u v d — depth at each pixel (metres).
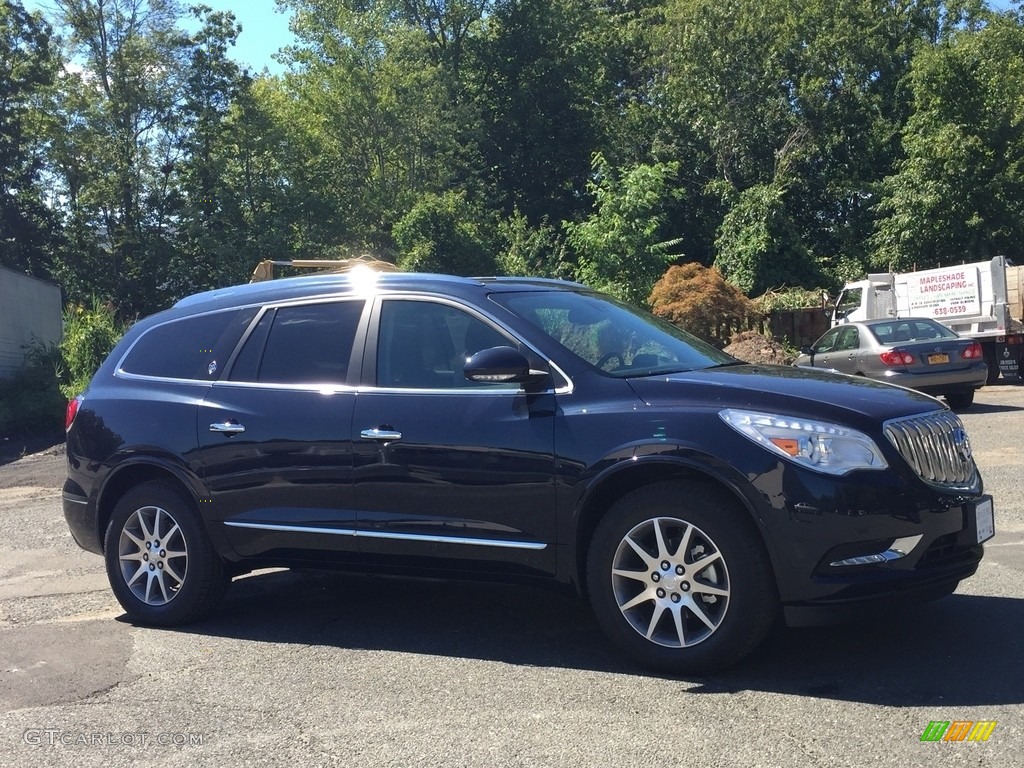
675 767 3.50
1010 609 5.15
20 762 3.81
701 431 4.33
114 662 5.03
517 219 37.03
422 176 40.56
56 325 24.38
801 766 3.46
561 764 3.58
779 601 4.27
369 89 38.88
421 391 5.04
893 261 33.31
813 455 4.18
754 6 39.53
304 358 5.46
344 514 5.14
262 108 37.44
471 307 5.11
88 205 37.25
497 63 46.56
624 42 48.03
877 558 4.13
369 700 4.33
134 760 3.79
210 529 5.54
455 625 5.45
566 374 4.75
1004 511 7.55
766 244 34.59
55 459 14.55
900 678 4.25
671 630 4.48
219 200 36.62
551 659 4.78
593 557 4.55
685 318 21.84
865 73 38.59
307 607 5.99
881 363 14.86
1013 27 33.28
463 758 3.67
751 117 39.34
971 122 32.12
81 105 35.84
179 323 6.02
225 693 4.50
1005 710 3.86
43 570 7.29
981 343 19.72
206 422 5.55
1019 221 31.88
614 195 24.61
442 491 4.88
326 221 38.09
